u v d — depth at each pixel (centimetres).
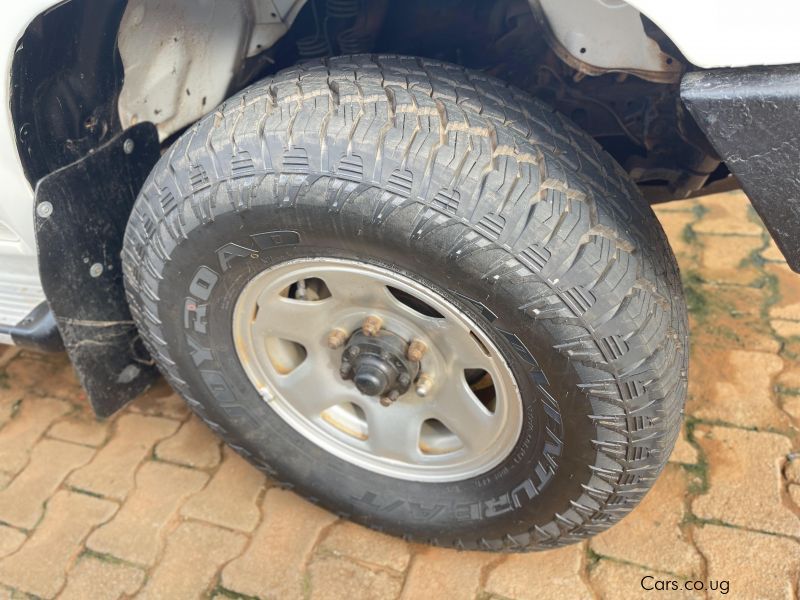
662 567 174
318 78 132
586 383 121
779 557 172
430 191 113
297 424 172
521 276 113
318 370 160
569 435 130
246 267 138
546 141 125
